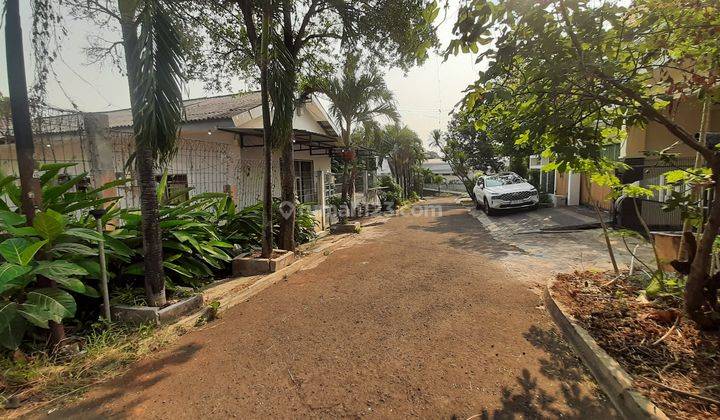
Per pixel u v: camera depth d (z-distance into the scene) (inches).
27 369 118.6
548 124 117.6
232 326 159.5
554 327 150.4
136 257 190.9
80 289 137.6
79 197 175.8
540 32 108.1
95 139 201.6
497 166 1033.5
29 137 132.0
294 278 237.3
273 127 225.9
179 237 197.3
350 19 282.5
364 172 679.7
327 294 199.0
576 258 263.9
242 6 226.5
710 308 132.6
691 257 139.7
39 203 136.6
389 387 110.2
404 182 1019.9
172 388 112.3
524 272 232.2
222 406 103.1
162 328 154.3
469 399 104.2
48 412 102.1
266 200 251.6
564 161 123.2
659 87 150.5
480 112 141.8
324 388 110.5
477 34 107.3
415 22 265.4
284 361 127.0
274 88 221.1
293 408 101.7
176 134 158.6
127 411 101.7
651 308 151.6
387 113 523.5
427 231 431.5
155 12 148.1
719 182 120.3
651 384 103.6
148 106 144.3
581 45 114.6
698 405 95.0
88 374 120.3
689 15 120.4
